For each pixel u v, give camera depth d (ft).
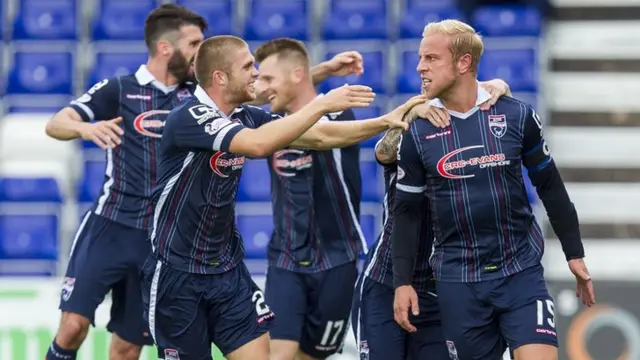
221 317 51.60
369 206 99.19
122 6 118.73
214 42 49.19
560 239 51.26
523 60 110.32
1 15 117.29
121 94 59.41
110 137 55.52
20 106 111.14
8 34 116.88
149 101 59.57
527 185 98.48
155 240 51.01
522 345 48.60
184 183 49.55
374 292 55.21
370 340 55.11
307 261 61.62
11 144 101.30
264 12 117.91
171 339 51.90
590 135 107.76
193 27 59.77
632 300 72.02
